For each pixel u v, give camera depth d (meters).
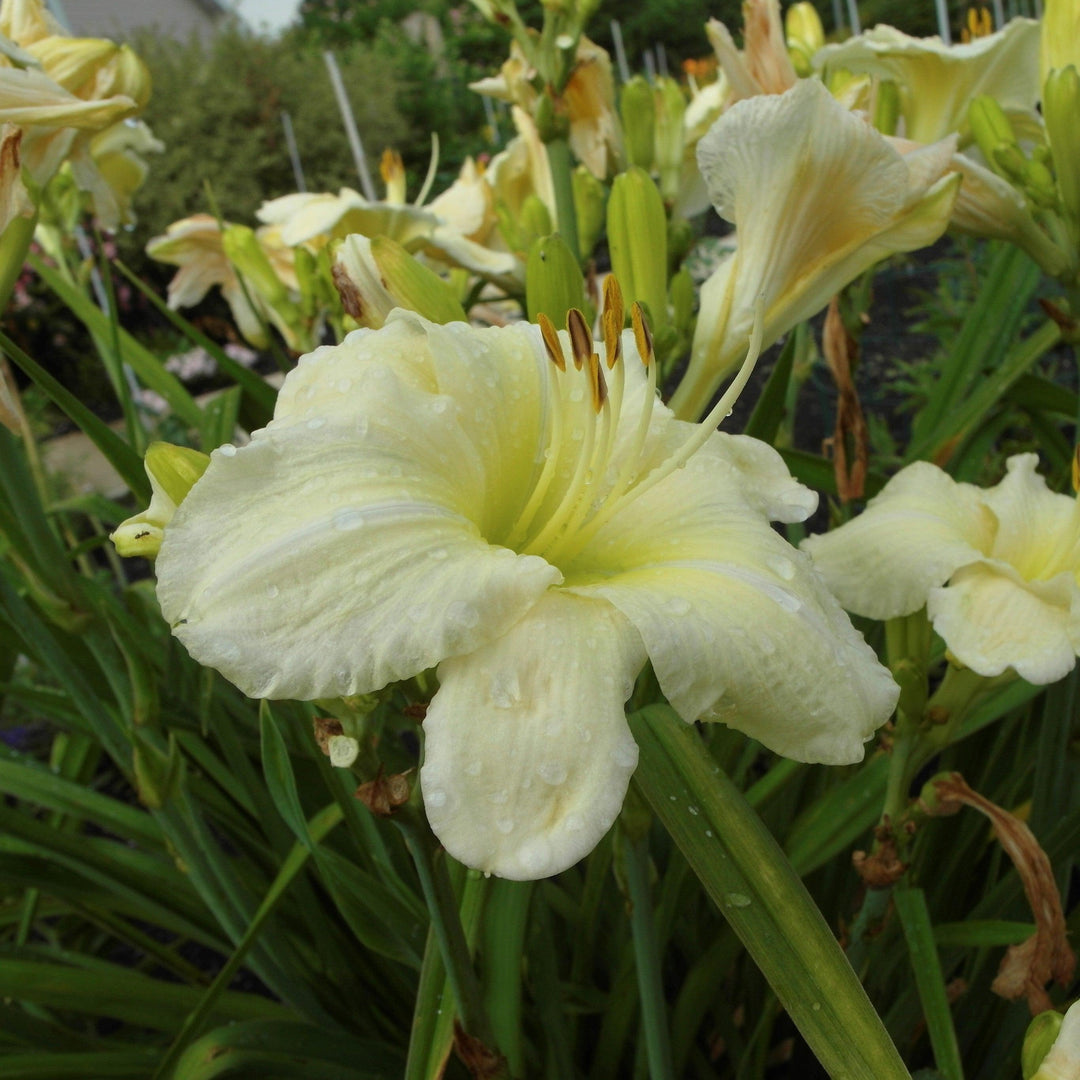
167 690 0.42
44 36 0.37
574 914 0.40
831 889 0.44
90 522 1.21
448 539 0.22
